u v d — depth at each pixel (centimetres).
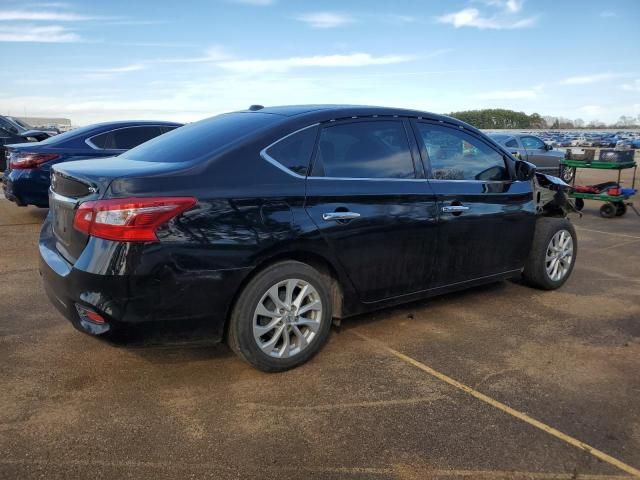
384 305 395
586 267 631
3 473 239
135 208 281
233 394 313
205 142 342
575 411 300
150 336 297
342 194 350
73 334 392
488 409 301
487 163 457
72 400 302
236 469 246
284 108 390
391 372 345
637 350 386
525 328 425
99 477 238
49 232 355
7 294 477
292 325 338
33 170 754
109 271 280
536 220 501
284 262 332
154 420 284
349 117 374
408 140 401
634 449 266
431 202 400
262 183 322
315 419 289
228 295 310
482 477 244
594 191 1062
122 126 823
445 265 420
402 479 242
